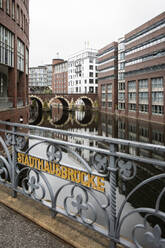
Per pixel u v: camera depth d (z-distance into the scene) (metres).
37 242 2.04
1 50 16.27
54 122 44.16
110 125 38.53
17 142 2.85
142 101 45.50
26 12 24.39
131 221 6.54
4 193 3.10
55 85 114.38
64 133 2.19
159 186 9.40
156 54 39.69
